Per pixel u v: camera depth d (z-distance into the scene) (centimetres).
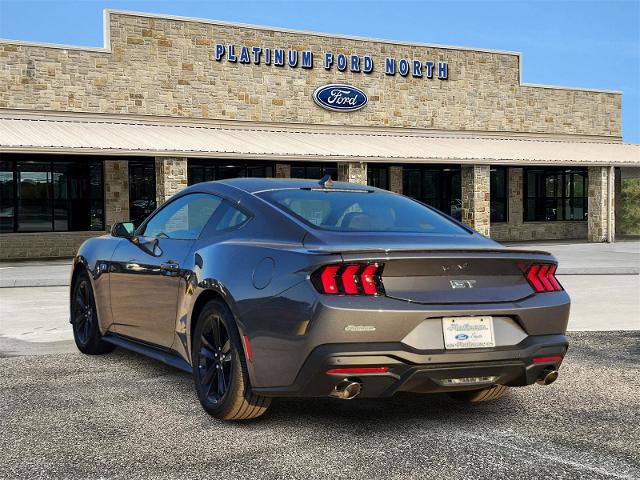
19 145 1827
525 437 448
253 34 2517
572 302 1127
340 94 2659
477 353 429
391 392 423
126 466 393
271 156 2131
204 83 2444
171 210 586
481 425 474
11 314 1011
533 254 454
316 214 487
